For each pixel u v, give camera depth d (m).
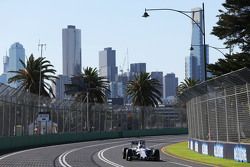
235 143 33.94
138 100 118.38
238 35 61.50
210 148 40.38
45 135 65.44
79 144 65.81
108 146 60.78
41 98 66.00
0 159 34.88
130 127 100.25
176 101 128.50
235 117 34.12
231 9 60.50
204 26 43.53
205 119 42.72
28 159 35.41
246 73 29.80
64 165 30.83
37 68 94.81
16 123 55.28
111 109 94.12
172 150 50.72
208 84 38.50
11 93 52.72
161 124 110.81
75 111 79.69
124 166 30.38
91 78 109.56
